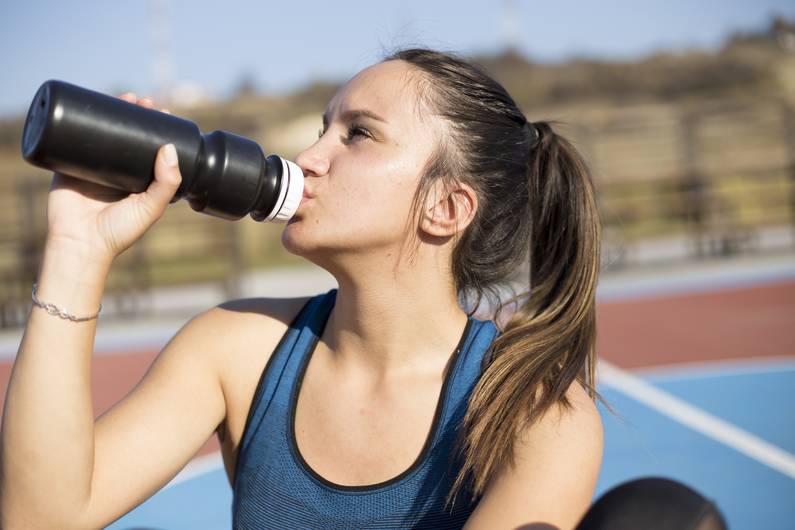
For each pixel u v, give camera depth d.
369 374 1.74
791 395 5.58
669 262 12.48
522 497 1.49
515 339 1.74
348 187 1.68
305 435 1.70
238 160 1.49
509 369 1.64
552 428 1.54
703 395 5.74
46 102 1.35
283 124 27.78
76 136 1.35
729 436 4.72
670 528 1.14
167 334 9.77
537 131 2.03
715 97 28.39
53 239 1.48
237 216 1.54
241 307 1.87
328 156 1.71
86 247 1.47
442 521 1.61
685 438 4.73
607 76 30.98
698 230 12.77
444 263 1.79
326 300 1.85
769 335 7.65
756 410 5.26
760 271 11.13
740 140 18.55
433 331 1.76
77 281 1.47
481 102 1.84
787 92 28.28
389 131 1.71
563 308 1.88
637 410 5.44
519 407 1.55
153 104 1.54
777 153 17.27
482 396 1.62
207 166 1.47
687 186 13.16
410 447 1.66
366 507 1.61
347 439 1.68
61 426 1.44
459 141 1.77
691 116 13.77
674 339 7.80
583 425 1.57
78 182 1.50
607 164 16.66
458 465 1.62
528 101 29.75
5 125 28.77
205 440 1.76
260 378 1.76
